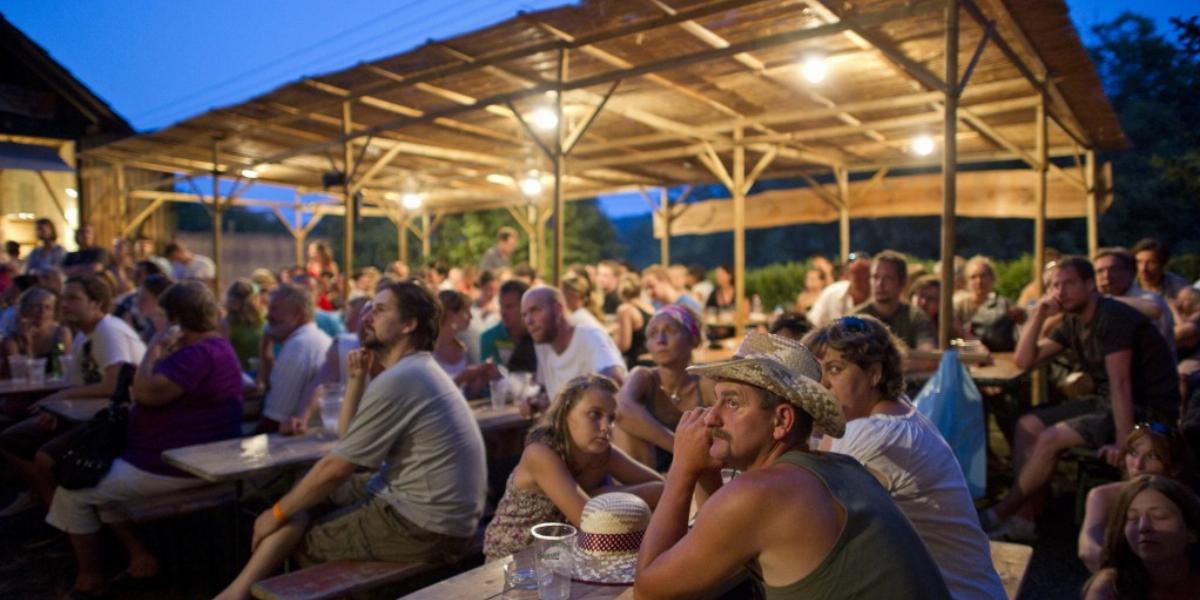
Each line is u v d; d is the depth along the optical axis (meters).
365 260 24.45
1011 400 5.53
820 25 5.04
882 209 11.39
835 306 6.95
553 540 2.05
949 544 2.11
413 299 3.24
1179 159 7.57
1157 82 14.10
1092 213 9.28
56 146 13.14
